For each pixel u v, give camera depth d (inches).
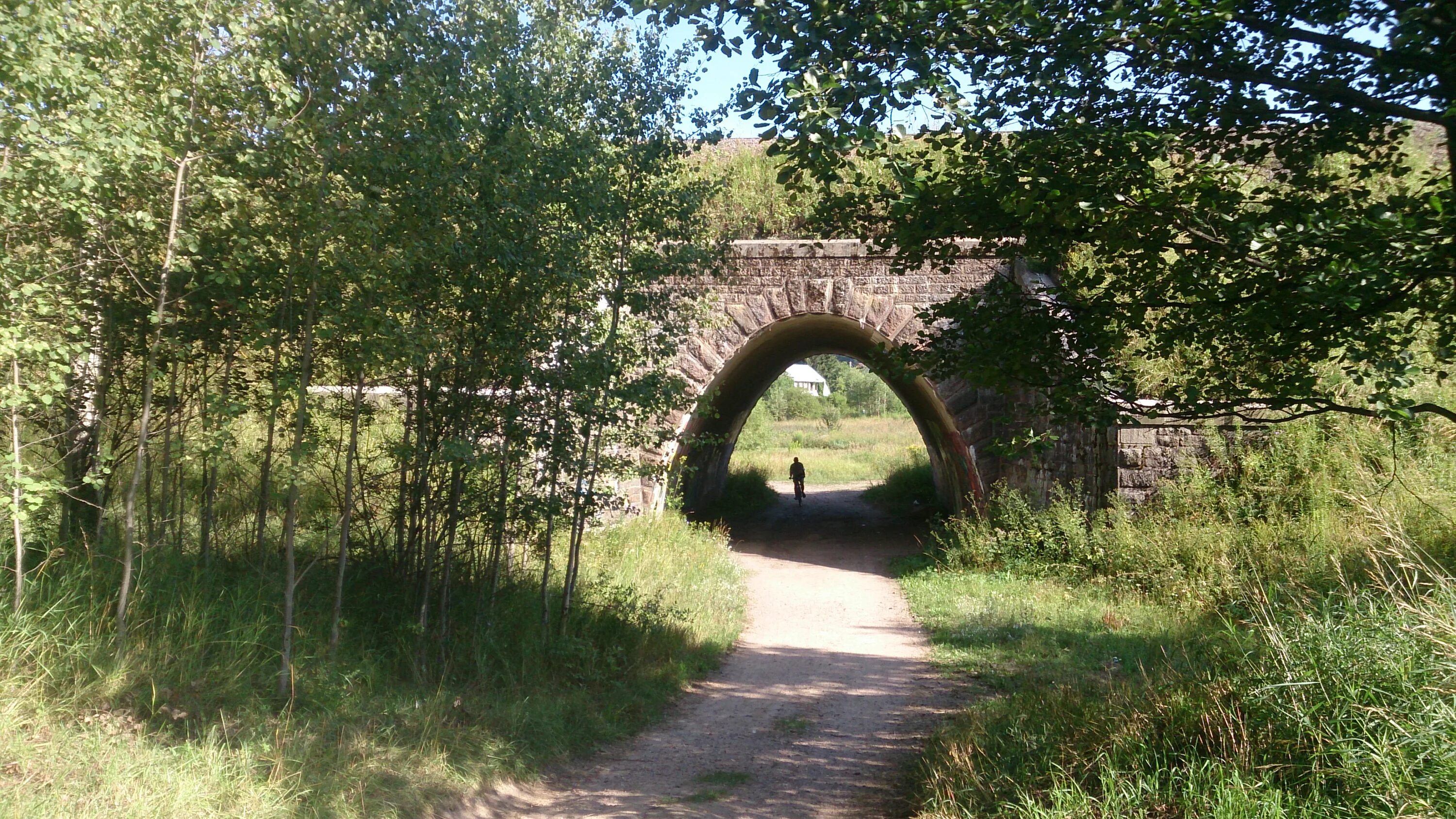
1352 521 433.4
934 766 249.1
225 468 366.0
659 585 513.0
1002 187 224.1
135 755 194.5
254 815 184.2
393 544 366.9
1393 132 223.5
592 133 331.9
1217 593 453.7
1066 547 599.8
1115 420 252.5
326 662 272.1
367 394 359.6
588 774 273.3
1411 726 157.2
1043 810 188.1
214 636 257.0
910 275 682.8
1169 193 218.7
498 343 308.3
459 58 269.1
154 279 261.3
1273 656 202.7
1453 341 228.2
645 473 378.3
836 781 266.5
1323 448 509.7
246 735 218.7
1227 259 225.5
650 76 357.1
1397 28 186.7
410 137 257.3
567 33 333.1
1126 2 200.2
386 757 233.6
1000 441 260.8
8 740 186.7
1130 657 390.9
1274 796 163.5
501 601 367.2
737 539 888.3
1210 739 196.5
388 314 263.6
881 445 2006.6
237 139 239.8
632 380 365.1
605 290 363.3
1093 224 225.8
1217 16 188.5
